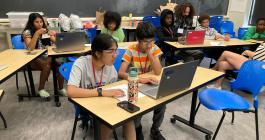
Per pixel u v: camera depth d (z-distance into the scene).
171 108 2.94
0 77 1.98
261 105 3.08
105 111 1.37
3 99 3.08
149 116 2.71
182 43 3.54
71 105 2.96
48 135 2.33
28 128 2.44
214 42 3.77
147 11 5.37
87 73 1.72
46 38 3.17
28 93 3.12
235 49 3.95
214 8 6.08
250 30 4.48
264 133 2.47
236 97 2.23
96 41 1.57
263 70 2.19
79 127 2.46
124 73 1.95
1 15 4.12
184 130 2.48
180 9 4.33
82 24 4.54
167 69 1.45
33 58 2.56
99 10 4.84
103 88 1.69
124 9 5.12
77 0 4.61
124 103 1.46
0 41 4.18
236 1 6.05
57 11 4.50
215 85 3.41
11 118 2.63
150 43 1.94
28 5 4.24
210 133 2.34
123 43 3.26
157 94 1.51
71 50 2.90
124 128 1.69
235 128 2.55
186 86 1.72
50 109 2.86
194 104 2.41
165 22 3.91
